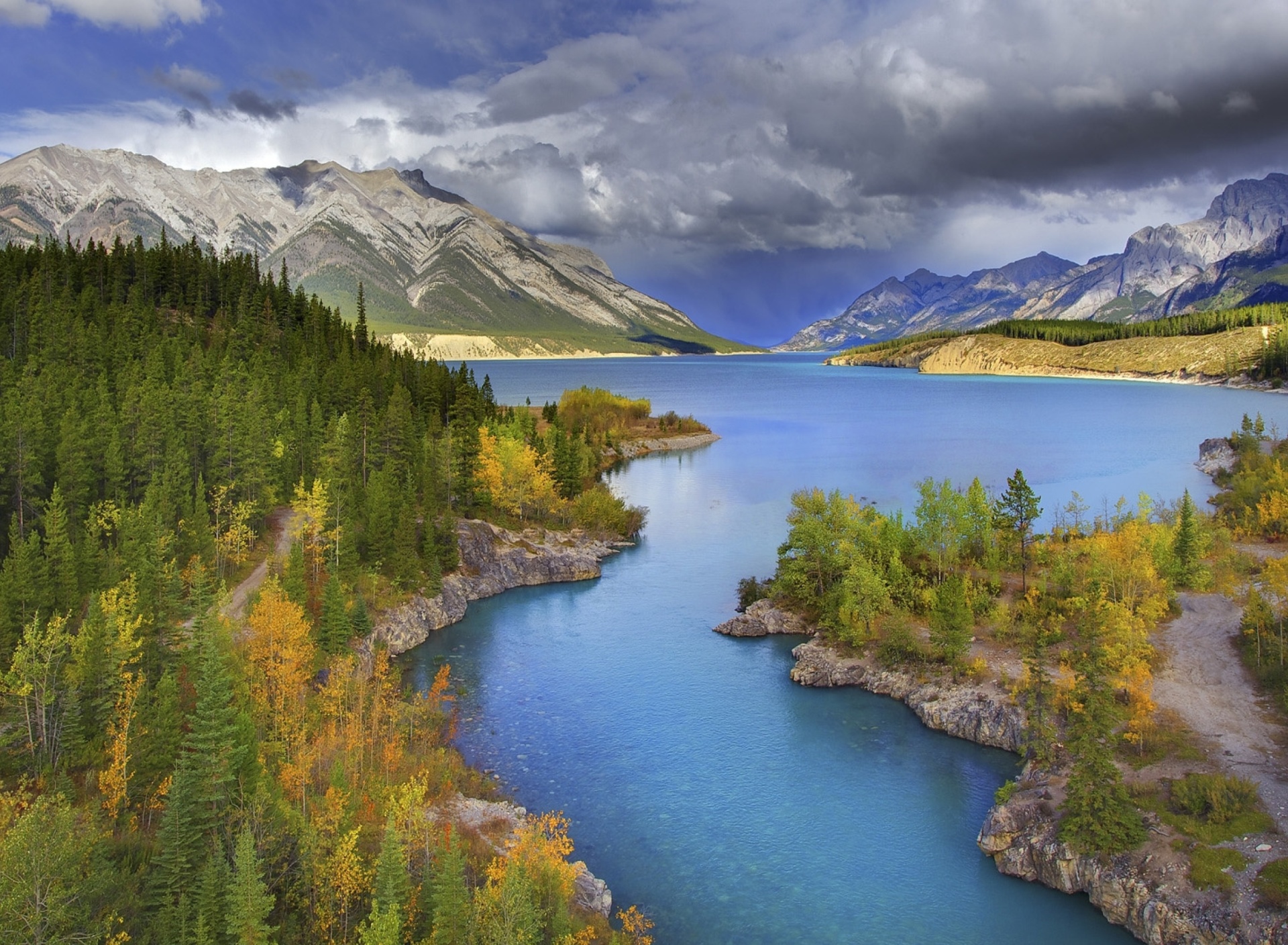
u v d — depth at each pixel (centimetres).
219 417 11156
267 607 7038
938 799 6525
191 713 6125
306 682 7419
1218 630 8275
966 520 9850
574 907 5047
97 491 9769
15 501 9012
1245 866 4994
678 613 10688
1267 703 6819
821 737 7475
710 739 7431
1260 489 12962
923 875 5659
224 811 5100
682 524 15212
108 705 5981
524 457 13938
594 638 9806
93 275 18388
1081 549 9925
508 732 7531
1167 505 14175
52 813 4644
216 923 4338
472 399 17288
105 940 4150
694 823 6200
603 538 13738
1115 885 5212
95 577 8019
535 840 5319
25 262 18300
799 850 5894
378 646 9006
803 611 10100
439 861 4916
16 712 5875
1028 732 6825
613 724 7706
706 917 5219
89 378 12650
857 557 9500
